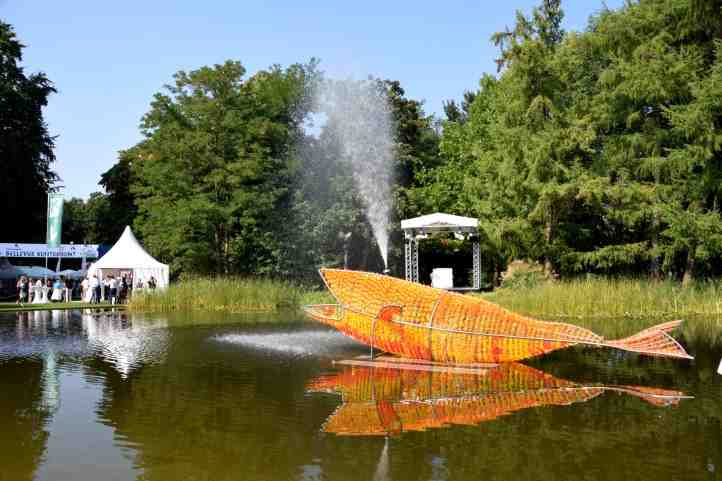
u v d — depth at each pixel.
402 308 12.48
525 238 30.73
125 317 23.30
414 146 42.97
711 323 20.14
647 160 29.33
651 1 30.44
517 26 31.22
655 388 10.25
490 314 11.91
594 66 35.25
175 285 28.11
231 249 38.25
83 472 6.29
